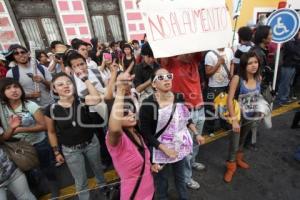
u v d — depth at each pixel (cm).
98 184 240
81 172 213
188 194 243
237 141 252
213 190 248
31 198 202
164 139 183
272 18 342
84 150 211
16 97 203
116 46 655
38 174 253
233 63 323
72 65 213
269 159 293
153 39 197
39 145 231
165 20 202
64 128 195
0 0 830
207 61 294
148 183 162
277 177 262
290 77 433
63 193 259
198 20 218
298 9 792
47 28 930
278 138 338
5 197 180
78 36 983
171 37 205
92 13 997
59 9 930
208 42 223
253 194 240
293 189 243
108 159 300
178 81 235
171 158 186
